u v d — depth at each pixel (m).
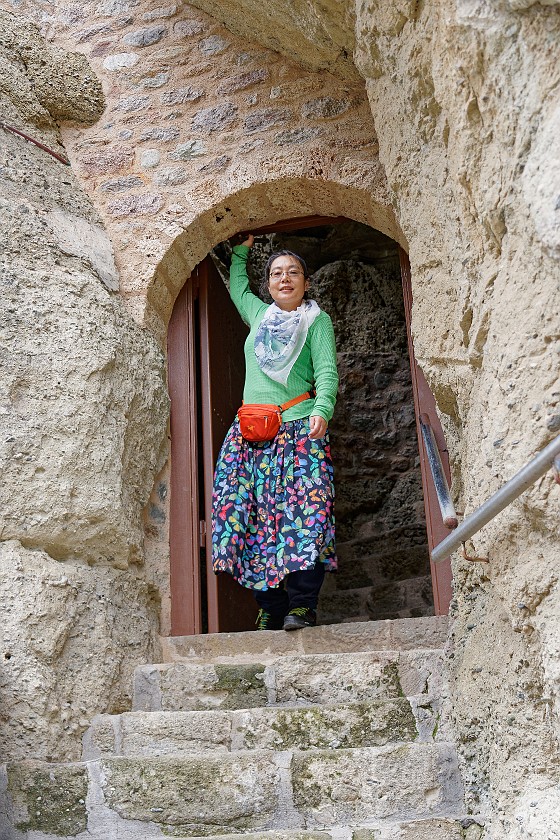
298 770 2.69
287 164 3.94
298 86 4.08
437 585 3.58
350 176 3.88
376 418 5.81
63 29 4.38
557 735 2.24
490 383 2.43
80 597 3.22
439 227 2.95
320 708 2.94
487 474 2.43
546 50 2.09
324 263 6.11
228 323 4.46
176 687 3.24
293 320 3.71
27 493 3.21
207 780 2.66
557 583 2.20
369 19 2.97
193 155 4.09
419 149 3.03
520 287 2.28
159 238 3.98
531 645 2.36
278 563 3.51
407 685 3.10
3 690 2.92
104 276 3.83
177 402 4.00
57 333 3.46
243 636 3.46
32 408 3.32
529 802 2.30
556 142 2.01
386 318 5.94
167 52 4.26
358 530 5.67
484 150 2.40
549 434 2.16
